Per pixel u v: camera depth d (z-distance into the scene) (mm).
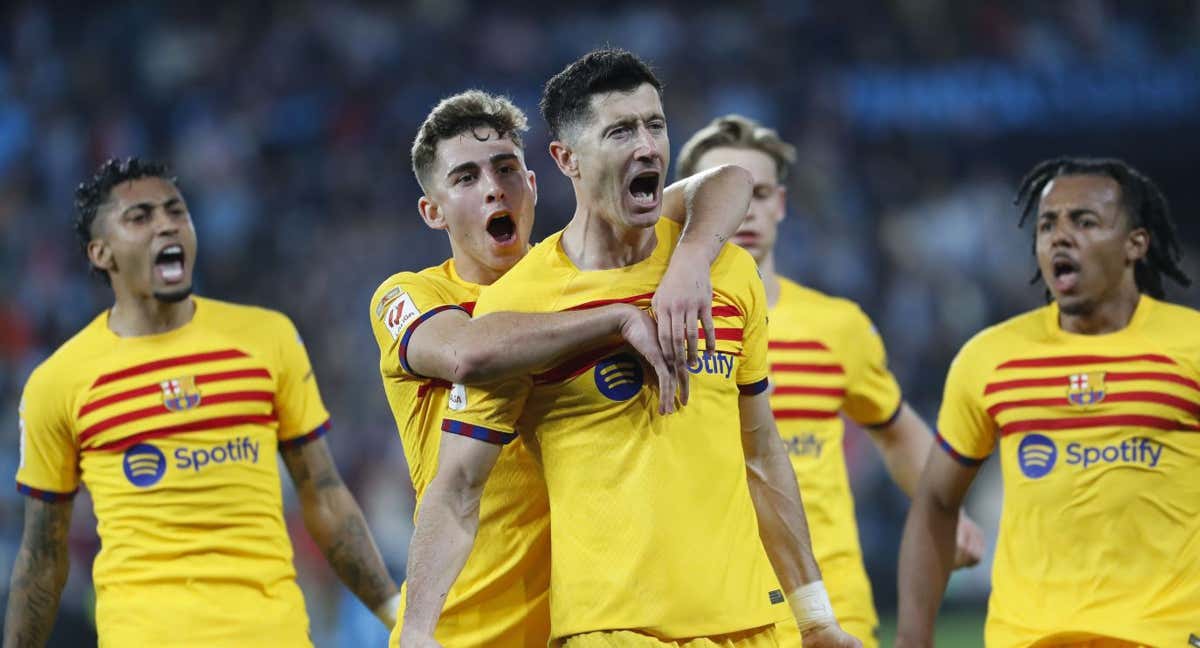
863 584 22922
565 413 14336
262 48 64062
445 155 16703
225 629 18766
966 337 59719
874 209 63094
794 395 22922
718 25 66500
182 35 64000
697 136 24172
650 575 14031
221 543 19062
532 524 15617
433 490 14664
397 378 16156
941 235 62375
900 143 65875
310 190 60250
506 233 16797
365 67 63812
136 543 19016
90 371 19391
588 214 14547
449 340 14656
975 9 68062
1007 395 18625
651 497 14102
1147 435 17766
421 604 14391
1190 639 17375
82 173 59656
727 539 14375
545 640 15766
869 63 66750
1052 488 18156
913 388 57719
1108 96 66438
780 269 58938
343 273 57031
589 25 66062
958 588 46719
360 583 20344
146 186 19781
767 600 14602
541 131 60344
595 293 14445
